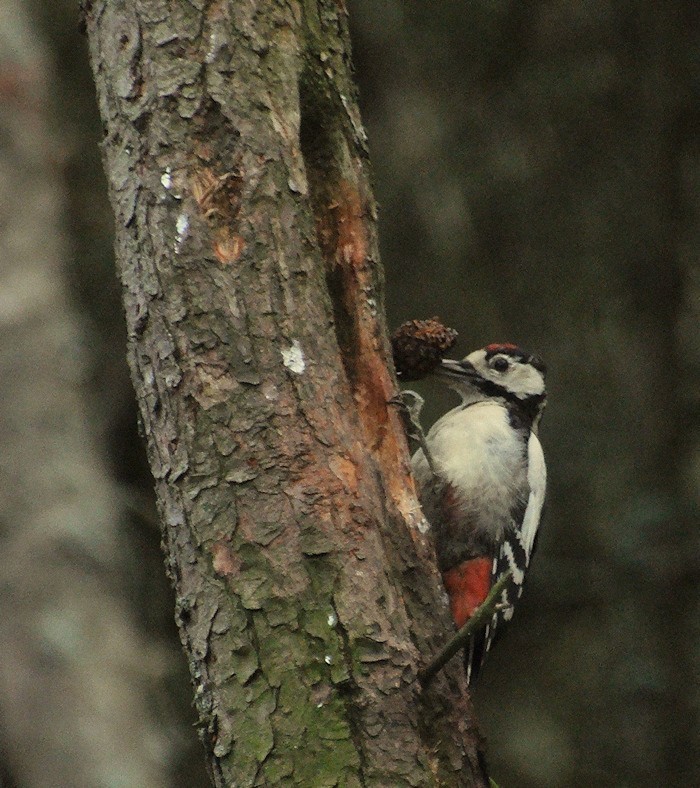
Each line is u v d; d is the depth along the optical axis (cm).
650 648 1580
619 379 1672
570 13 1759
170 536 664
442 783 641
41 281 834
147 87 689
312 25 738
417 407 949
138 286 679
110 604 728
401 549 669
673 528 1612
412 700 639
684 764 1530
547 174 1731
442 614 677
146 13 694
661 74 1778
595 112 1777
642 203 1772
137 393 685
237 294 665
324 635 631
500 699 1595
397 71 1712
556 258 1703
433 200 1680
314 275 680
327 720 622
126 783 668
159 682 770
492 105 1734
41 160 895
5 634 699
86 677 691
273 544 640
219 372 659
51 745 672
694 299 1722
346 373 741
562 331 1686
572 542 1634
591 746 1553
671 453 1655
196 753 1235
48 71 969
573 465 1658
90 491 756
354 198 751
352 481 656
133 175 686
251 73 691
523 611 1627
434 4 1733
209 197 674
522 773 1534
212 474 651
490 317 1664
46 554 723
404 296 1652
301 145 746
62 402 791
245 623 635
